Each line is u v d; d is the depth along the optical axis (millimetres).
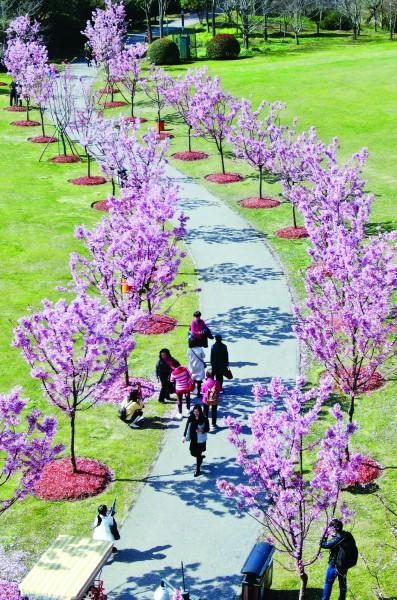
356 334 20828
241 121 42188
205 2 94688
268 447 15719
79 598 15523
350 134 51500
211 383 22359
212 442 22016
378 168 45625
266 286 32000
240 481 20375
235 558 17812
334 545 15750
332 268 20750
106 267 24500
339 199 26859
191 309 30250
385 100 58531
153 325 28859
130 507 19594
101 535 17938
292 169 36250
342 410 23172
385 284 19703
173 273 25578
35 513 19453
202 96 45594
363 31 98875
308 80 65375
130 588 17000
